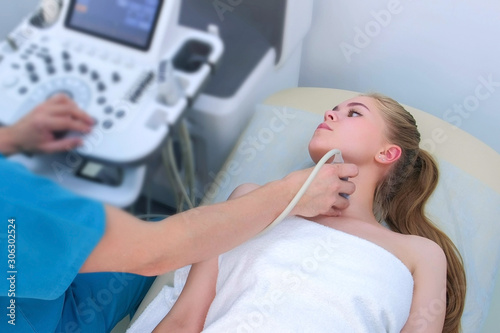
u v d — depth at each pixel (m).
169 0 0.54
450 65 1.33
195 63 0.57
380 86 1.47
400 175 1.13
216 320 0.83
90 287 0.98
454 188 1.15
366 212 1.04
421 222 1.10
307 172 0.85
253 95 0.98
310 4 1.06
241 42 0.79
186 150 0.61
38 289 0.65
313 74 1.51
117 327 1.09
